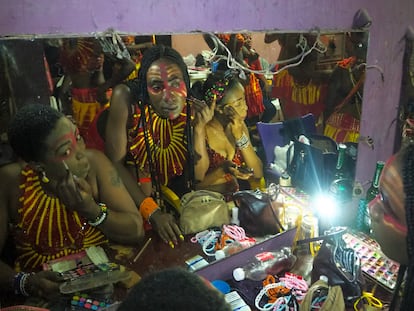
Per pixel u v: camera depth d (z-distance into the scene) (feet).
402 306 2.33
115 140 3.27
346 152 4.36
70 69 2.90
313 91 3.94
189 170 3.74
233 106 3.68
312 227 4.01
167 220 3.66
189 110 3.51
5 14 2.64
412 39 4.28
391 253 2.62
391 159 2.49
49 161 3.01
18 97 2.80
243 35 3.48
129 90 3.18
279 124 3.95
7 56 2.70
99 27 2.95
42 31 2.77
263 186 4.13
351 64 4.00
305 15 3.69
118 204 3.43
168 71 3.27
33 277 3.05
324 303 3.07
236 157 3.90
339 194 4.37
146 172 3.54
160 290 1.63
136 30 3.08
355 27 3.93
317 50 3.81
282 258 3.71
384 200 2.52
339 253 3.54
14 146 2.89
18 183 3.02
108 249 3.56
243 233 3.83
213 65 3.45
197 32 3.29
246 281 3.58
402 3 4.15
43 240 3.26
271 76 3.72
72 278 3.12
